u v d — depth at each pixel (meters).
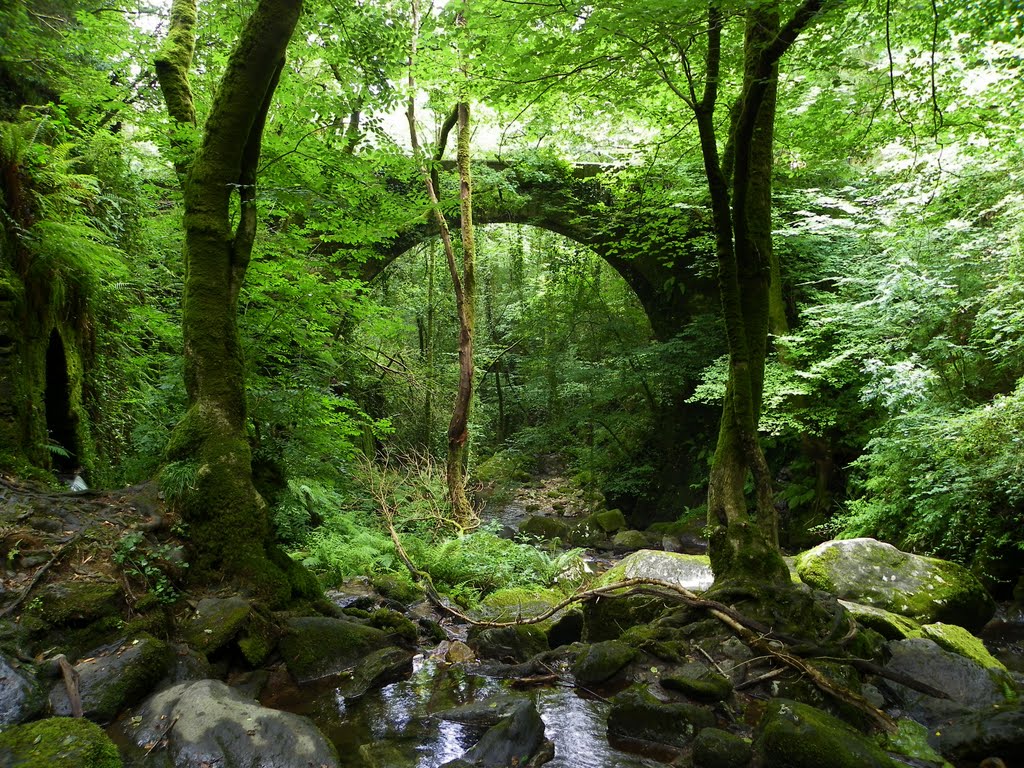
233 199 6.46
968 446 7.82
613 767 3.64
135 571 4.39
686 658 4.79
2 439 5.41
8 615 3.71
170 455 5.14
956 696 4.39
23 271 5.96
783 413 12.04
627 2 4.99
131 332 8.38
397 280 24.12
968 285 9.27
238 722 3.29
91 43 7.68
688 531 13.96
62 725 2.96
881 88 7.21
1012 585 7.63
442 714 4.19
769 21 5.72
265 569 5.01
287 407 7.18
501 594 7.62
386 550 8.98
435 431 19.20
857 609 5.84
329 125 8.06
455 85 8.27
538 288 24.22
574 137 13.81
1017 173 8.71
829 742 3.26
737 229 5.94
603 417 19.05
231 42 8.58
